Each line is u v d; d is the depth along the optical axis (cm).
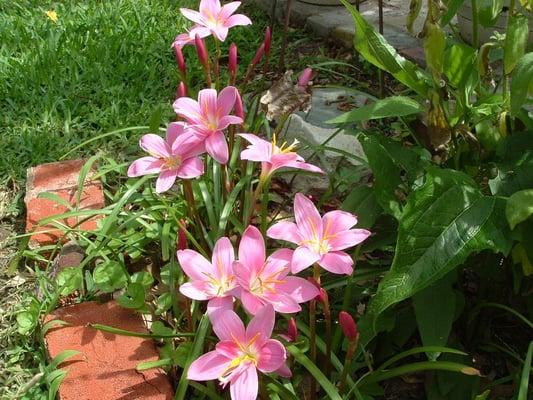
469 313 74
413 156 72
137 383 68
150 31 132
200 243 78
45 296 78
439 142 73
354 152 97
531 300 73
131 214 85
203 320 64
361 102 115
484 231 61
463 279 79
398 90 119
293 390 65
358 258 80
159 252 84
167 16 139
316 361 71
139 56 125
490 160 73
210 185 82
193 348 63
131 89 116
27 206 89
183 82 77
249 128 86
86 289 80
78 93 115
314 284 59
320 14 143
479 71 73
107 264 78
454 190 63
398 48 129
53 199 85
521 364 72
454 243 61
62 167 95
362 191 76
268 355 54
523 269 67
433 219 62
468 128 71
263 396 62
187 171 64
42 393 70
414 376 73
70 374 69
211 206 76
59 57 122
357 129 94
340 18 140
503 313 77
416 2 74
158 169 65
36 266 82
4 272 84
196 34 73
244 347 54
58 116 109
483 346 75
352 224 60
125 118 108
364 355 70
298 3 146
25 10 141
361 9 147
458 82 70
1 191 96
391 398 71
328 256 58
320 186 94
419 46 129
